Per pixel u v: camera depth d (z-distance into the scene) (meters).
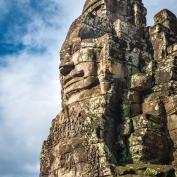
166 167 28.28
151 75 33.78
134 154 30.17
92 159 29.30
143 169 28.25
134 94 33.09
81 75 33.59
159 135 30.89
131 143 30.59
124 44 34.94
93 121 30.83
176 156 30.56
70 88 33.72
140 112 32.81
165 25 37.88
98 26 35.84
